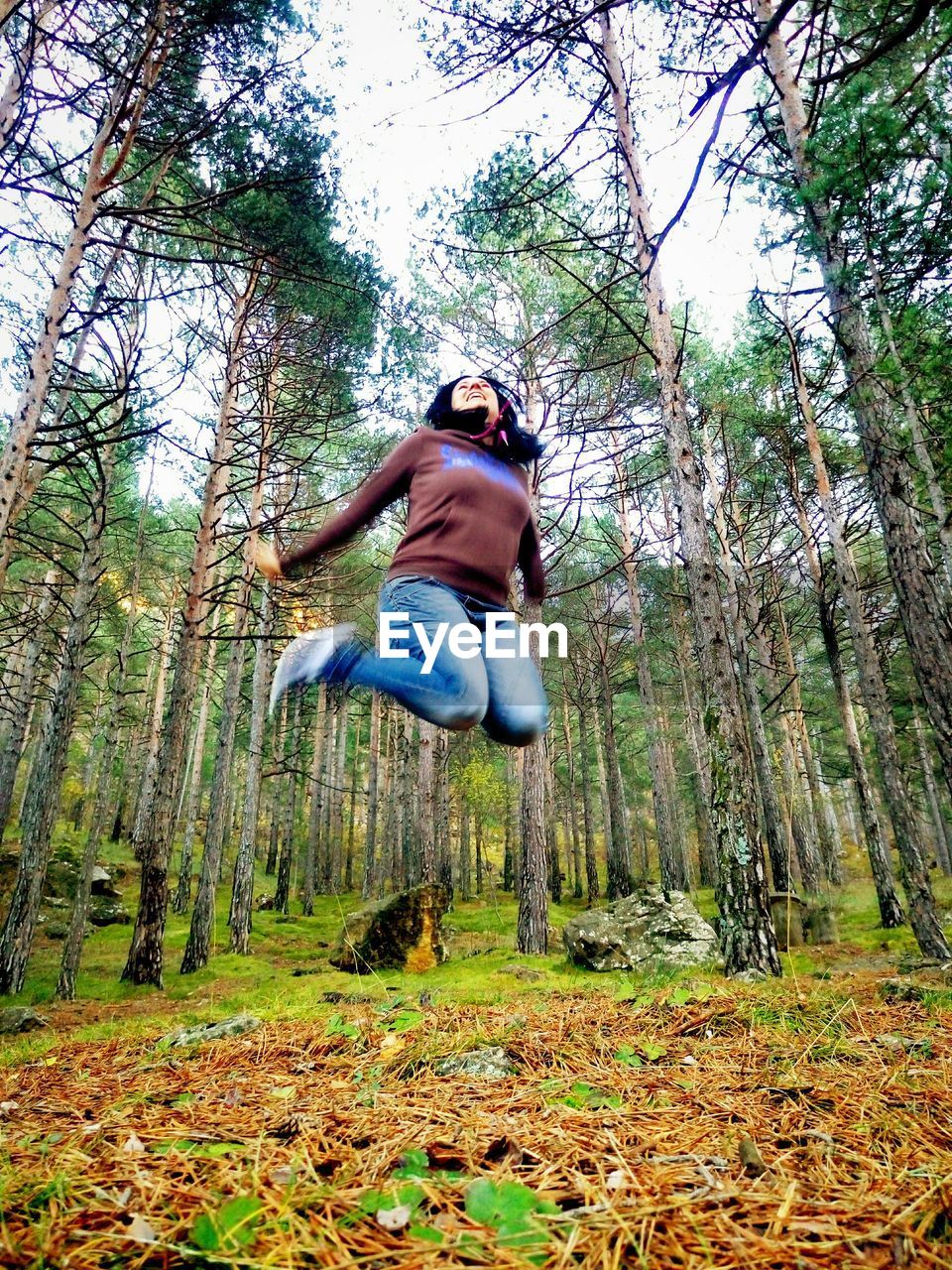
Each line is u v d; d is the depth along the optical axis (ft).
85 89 17.20
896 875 73.05
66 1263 3.18
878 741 33.04
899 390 18.54
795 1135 5.22
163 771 34.42
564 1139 4.99
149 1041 12.48
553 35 7.81
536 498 35.01
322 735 79.97
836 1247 3.39
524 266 38.17
